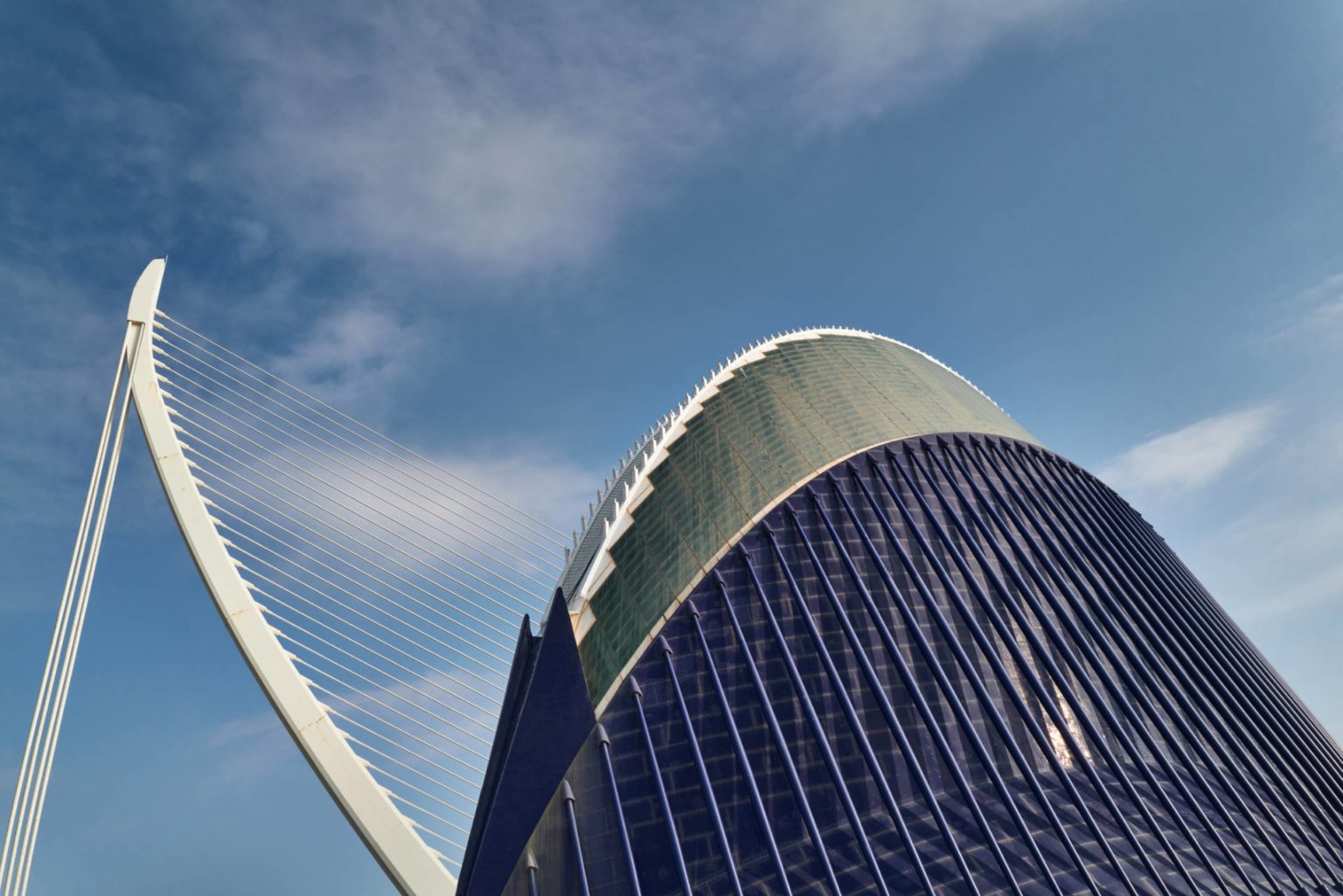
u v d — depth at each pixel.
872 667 35.50
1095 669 38.16
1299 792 39.09
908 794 33.59
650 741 32.50
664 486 47.72
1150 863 29.17
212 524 38.94
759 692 33.84
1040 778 34.72
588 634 41.06
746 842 30.94
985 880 28.55
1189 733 37.09
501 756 35.03
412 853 33.75
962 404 61.09
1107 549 50.00
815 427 50.22
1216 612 58.16
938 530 42.47
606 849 29.81
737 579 39.06
